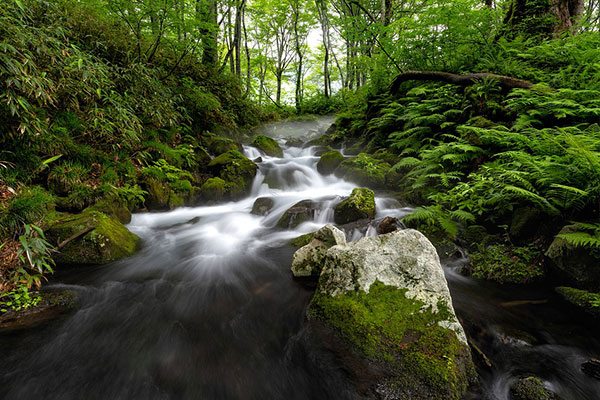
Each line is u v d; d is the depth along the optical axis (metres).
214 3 9.85
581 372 2.06
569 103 4.12
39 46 3.71
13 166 3.97
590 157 2.82
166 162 6.88
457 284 3.29
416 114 6.79
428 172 5.59
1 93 3.37
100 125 5.18
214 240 4.88
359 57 10.48
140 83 6.38
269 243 4.70
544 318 2.67
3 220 3.26
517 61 6.32
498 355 2.24
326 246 3.37
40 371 2.15
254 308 2.97
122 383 2.08
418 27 7.58
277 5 20.22
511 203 3.90
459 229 4.25
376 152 7.95
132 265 3.89
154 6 6.77
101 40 6.54
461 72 7.13
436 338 2.00
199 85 9.80
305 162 9.47
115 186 5.40
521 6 7.62
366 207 4.99
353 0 12.36
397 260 2.45
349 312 2.27
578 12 7.42
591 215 3.18
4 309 2.70
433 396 1.74
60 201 4.55
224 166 7.76
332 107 19.34
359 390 1.87
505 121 5.25
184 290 3.33
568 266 2.93
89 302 3.05
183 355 2.34
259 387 2.05
